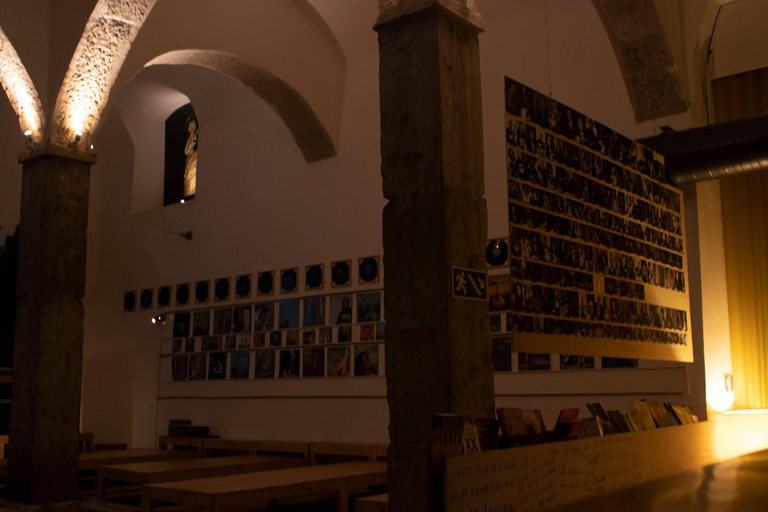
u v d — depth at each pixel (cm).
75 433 992
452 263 593
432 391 582
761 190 1082
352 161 1288
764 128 862
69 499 973
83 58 999
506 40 1124
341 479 923
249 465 1127
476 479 524
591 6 1045
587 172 766
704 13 1025
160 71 1537
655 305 862
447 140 610
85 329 1697
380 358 1202
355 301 1248
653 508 620
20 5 1006
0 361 1473
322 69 1301
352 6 1243
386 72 640
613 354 773
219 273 1475
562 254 712
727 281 1082
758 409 1047
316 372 1283
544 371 1021
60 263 1002
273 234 1391
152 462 1147
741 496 677
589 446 681
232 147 1494
